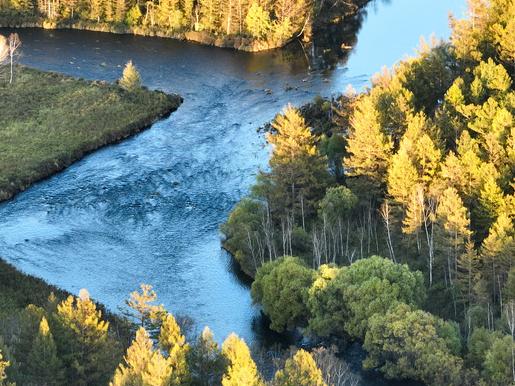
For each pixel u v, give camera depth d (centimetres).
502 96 13650
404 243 11875
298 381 7675
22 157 15350
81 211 14012
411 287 10144
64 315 8625
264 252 12300
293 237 12294
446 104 13725
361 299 9919
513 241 10256
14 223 13625
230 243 12825
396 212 12100
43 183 14875
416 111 14300
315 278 10588
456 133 12938
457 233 10762
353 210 12800
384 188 12825
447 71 15112
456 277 10769
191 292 11912
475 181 11662
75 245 13088
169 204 14275
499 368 8738
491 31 15512
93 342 8700
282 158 12619
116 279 12225
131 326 10525
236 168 15488
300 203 12688
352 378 9388
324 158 12912
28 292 11294
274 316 10719
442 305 10781
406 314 9431
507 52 14950
